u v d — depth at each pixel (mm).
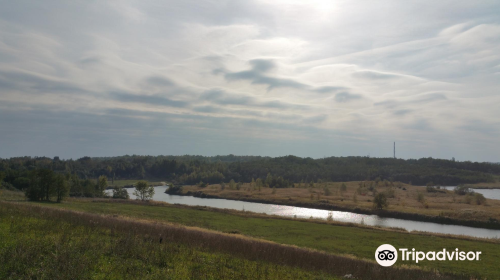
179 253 17938
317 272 20031
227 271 15898
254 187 139875
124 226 25312
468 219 71312
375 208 85875
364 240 44344
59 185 71500
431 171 198125
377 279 20453
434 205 92000
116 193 101250
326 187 122938
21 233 17312
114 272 12625
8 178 97250
